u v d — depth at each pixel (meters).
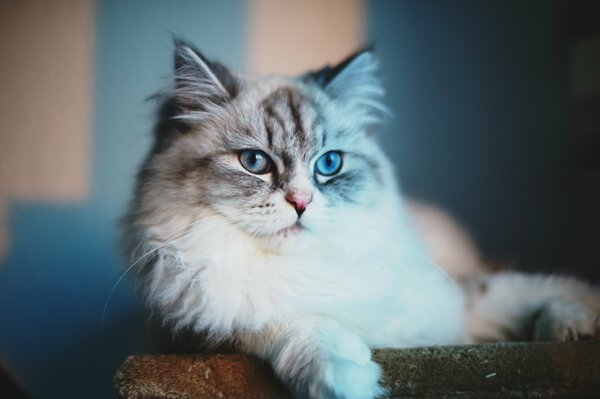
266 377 0.34
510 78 0.66
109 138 0.60
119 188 0.60
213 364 0.34
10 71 0.59
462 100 0.67
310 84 0.47
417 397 0.33
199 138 0.42
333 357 0.32
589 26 0.63
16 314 0.58
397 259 0.43
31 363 0.58
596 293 0.49
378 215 0.43
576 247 0.65
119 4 0.61
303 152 0.42
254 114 0.42
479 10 0.66
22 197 0.59
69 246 0.59
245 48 0.63
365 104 0.48
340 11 0.65
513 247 0.65
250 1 0.63
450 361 0.34
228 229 0.40
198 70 0.44
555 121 0.66
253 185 0.40
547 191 0.66
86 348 0.58
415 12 0.66
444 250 0.63
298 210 0.39
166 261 0.40
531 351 0.35
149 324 0.43
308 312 0.38
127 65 0.61
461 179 0.67
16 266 0.59
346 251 0.41
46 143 0.60
